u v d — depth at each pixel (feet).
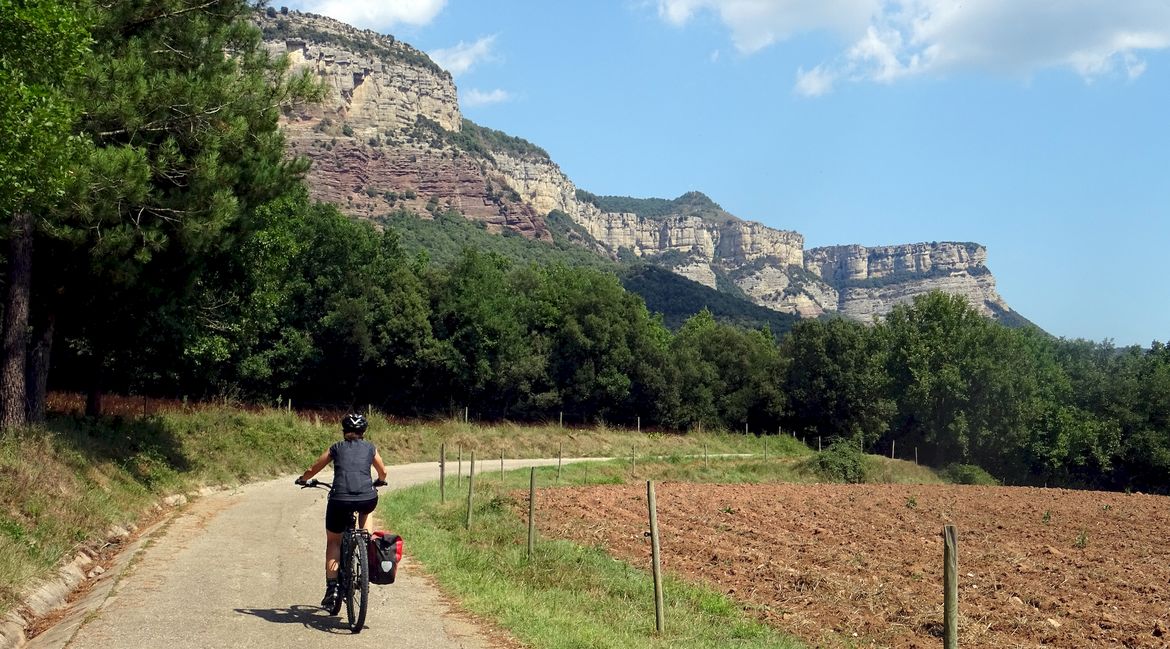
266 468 97.14
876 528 76.59
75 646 25.67
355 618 29.09
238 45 73.00
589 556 48.57
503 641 29.01
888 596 43.91
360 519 30.60
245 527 53.67
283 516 60.59
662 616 33.37
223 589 34.53
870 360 253.03
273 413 117.08
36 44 42.45
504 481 98.07
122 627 27.91
